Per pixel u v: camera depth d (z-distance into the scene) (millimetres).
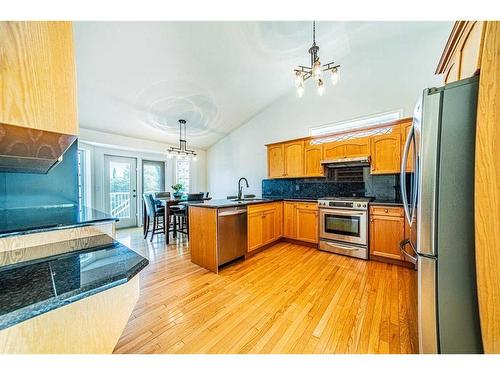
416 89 2965
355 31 2994
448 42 1424
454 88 1027
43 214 1385
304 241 3453
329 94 3770
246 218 2873
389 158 2830
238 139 5336
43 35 680
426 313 1103
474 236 990
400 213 2523
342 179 3506
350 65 3518
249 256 2957
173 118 4246
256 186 5000
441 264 1062
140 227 5266
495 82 891
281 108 4465
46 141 804
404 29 2939
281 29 2713
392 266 2559
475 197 937
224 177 5742
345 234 2965
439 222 1063
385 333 1409
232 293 1970
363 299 1835
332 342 1336
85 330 611
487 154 911
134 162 5273
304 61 3457
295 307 1731
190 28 2398
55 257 816
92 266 728
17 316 465
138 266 732
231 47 2816
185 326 1506
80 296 561
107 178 4770
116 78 2887
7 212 1426
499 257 900
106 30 2186
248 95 4121
